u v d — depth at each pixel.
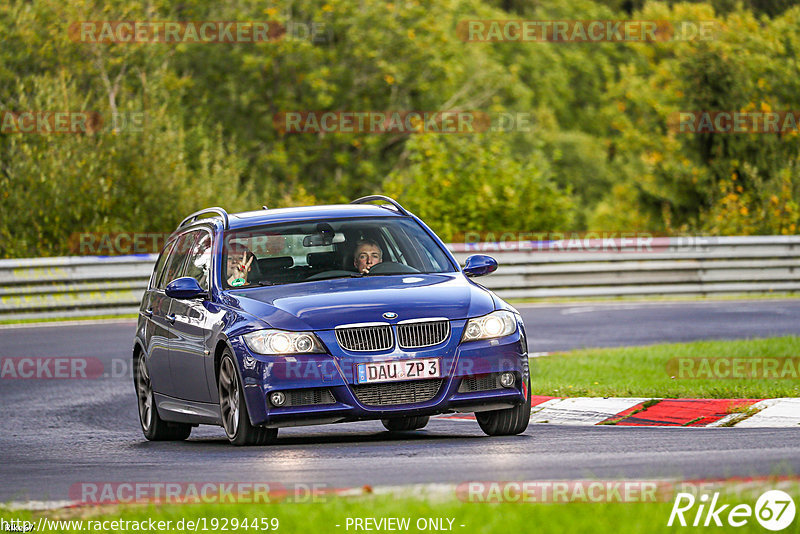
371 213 35.00
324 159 152.62
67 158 101.94
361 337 29.00
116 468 27.81
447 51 155.25
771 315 69.88
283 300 30.30
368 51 150.38
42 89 105.75
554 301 85.88
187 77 135.62
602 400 37.22
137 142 107.06
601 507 18.36
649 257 87.12
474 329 29.59
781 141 130.25
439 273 32.84
